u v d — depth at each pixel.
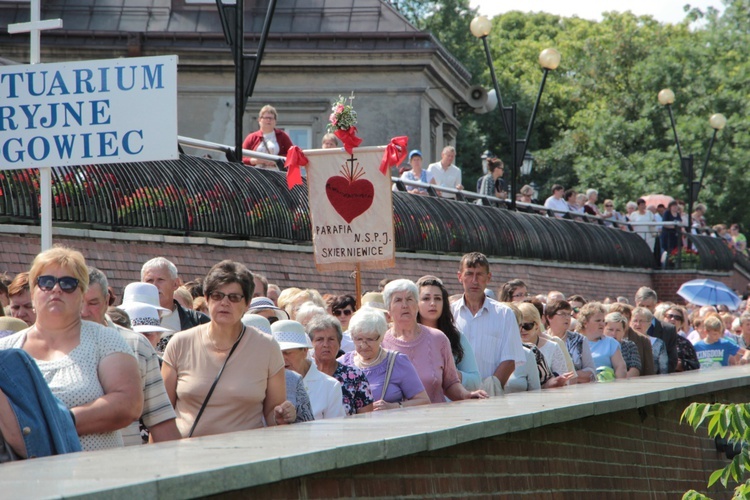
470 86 48.12
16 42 38.91
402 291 10.29
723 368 15.28
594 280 36.53
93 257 16.06
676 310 18.91
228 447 5.28
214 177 18.91
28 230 14.85
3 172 14.57
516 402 8.33
